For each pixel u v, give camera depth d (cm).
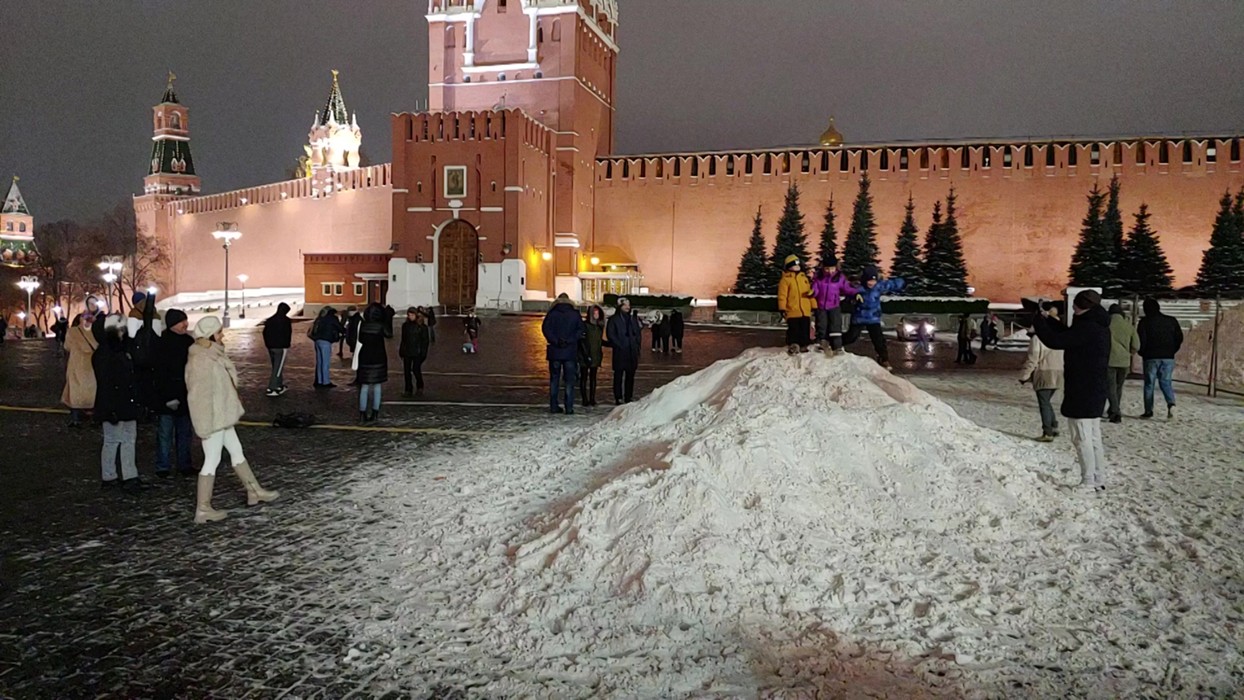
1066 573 537
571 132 6056
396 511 711
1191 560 564
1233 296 2786
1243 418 1262
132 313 966
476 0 6319
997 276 5494
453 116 5356
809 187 5853
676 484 591
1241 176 5094
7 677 414
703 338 3478
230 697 394
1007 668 414
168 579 550
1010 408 1391
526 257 5394
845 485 634
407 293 5428
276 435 1100
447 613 486
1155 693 392
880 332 1186
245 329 4028
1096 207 5053
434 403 1444
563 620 470
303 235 7144
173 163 9719
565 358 1302
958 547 576
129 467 791
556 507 664
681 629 455
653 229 6234
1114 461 898
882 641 442
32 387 1686
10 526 673
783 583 507
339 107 7362
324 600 511
